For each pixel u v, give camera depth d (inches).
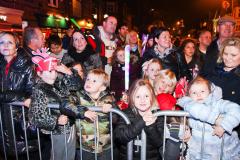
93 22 957.2
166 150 111.5
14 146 133.3
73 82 122.5
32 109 113.4
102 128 118.3
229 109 99.4
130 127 104.6
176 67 196.9
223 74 124.3
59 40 232.1
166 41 190.4
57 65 118.9
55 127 115.6
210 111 99.6
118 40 259.8
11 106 125.9
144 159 107.6
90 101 121.1
